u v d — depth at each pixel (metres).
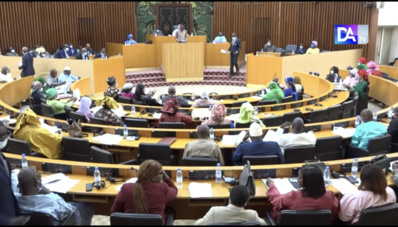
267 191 4.10
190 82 16.02
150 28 20.14
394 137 6.05
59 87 11.31
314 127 6.58
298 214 3.26
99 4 19.08
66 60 13.44
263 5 19.61
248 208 4.36
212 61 17.44
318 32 19.22
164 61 15.68
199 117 8.02
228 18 19.95
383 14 17.98
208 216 3.47
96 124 7.00
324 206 3.51
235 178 4.48
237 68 16.12
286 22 19.56
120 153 6.35
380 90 11.91
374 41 18.27
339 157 5.68
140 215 3.24
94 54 17.41
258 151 4.96
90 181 4.48
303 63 15.16
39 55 15.95
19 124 5.78
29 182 3.49
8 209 2.71
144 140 6.24
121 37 19.81
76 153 5.75
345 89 11.09
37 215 3.40
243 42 19.17
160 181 3.75
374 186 3.59
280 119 7.39
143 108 8.72
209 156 5.13
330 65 16.06
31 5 17.84
